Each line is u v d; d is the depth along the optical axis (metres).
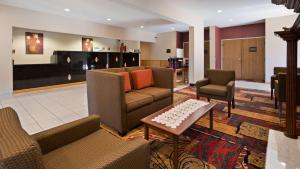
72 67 6.70
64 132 1.29
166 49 9.70
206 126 2.66
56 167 1.05
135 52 8.95
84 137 1.41
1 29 4.77
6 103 4.07
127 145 1.11
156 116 2.03
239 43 7.92
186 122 1.86
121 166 0.99
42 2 4.58
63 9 5.20
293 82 2.11
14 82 5.27
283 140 2.10
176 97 4.58
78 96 4.81
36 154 0.70
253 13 5.85
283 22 6.20
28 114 3.28
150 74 3.59
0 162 0.62
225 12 5.74
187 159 1.83
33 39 6.47
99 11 5.40
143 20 6.65
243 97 4.46
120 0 3.49
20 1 4.53
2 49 4.82
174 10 4.99
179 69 6.80
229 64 8.27
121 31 8.06
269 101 4.04
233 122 2.81
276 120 2.86
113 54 8.03
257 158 1.83
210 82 3.90
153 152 1.98
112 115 2.45
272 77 4.12
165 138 2.29
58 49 7.16
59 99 4.46
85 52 7.05
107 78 2.44
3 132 0.78
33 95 4.93
